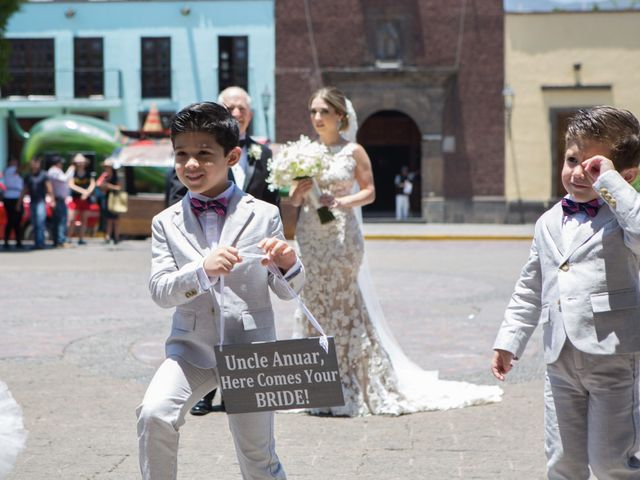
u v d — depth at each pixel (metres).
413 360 8.53
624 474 3.75
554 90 34.41
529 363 8.36
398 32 34.94
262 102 35.66
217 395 7.25
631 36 34.09
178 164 3.81
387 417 6.61
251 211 3.86
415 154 37.19
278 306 11.88
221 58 36.09
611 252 3.74
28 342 9.35
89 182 23.75
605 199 3.62
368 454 5.59
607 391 3.73
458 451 5.63
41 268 17.00
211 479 5.07
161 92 36.56
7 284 14.41
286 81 35.56
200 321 3.77
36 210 21.88
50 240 24.72
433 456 5.53
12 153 37.50
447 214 34.81
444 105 34.88
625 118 3.77
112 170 23.39
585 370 3.75
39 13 36.75
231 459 5.46
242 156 6.91
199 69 36.25
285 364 3.49
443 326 10.44
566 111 34.41
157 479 3.63
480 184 34.75
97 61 36.78
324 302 6.91
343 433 6.13
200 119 3.77
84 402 6.86
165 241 3.86
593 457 3.77
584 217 3.84
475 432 6.10
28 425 6.18
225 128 3.81
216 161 3.79
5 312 11.42
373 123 37.28
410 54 34.97
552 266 3.86
